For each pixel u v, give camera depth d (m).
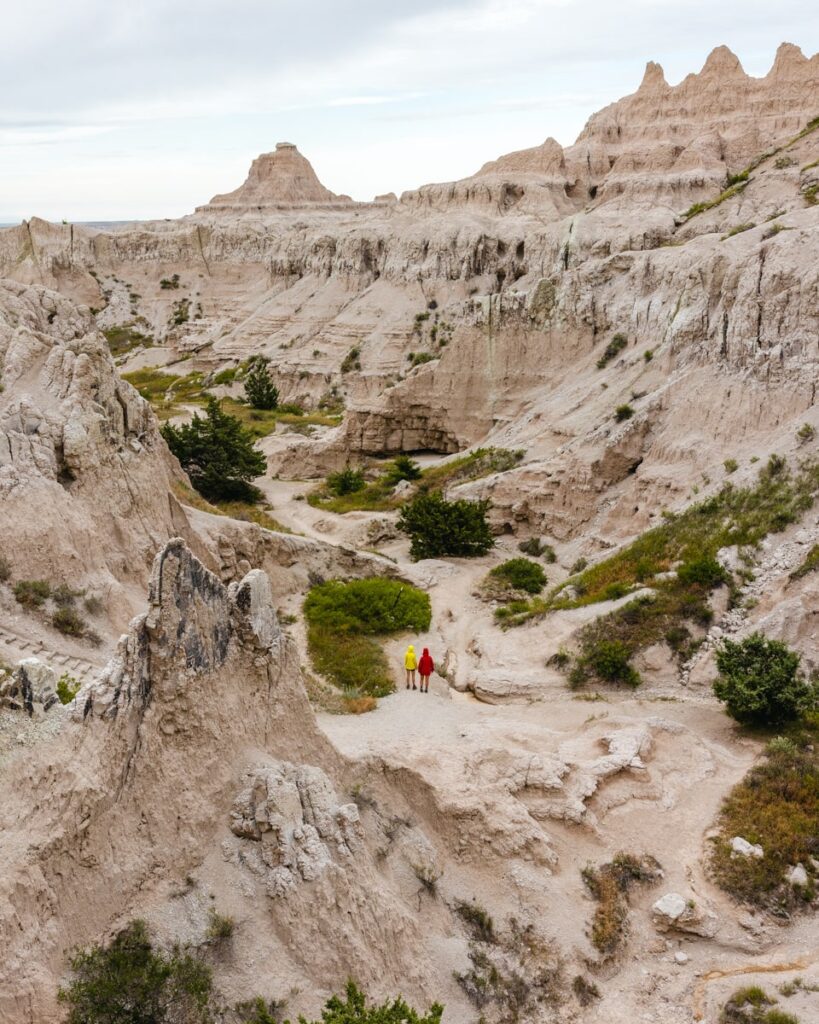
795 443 40.19
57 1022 14.75
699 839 23.33
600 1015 18.95
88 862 16.53
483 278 103.94
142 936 16.56
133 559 32.09
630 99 124.94
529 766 23.91
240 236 153.75
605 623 34.56
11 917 14.86
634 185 104.06
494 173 121.38
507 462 55.06
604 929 20.42
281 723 20.77
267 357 110.94
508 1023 18.47
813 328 42.84
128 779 17.67
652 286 58.84
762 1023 18.30
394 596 39.38
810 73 113.69
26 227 158.88
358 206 175.88
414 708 29.09
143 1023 15.51
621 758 24.98
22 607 26.72
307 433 81.25
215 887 17.91
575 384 59.31
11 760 16.25
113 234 161.12
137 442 35.16
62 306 40.38
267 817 18.58
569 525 48.56
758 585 35.12
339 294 117.12
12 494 28.41
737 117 114.88
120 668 17.80
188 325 140.12
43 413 31.27
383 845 20.78
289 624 37.97
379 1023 15.35
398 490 58.97
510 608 40.03
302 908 17.84
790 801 24.39
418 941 19.14
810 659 31.56
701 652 32.97
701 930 20.78
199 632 18.97
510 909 20.66
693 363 49.28
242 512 52.53
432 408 68.44
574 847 22.56
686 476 43.84
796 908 21.55
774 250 46.00
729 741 27.94
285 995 16.81
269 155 179.12
